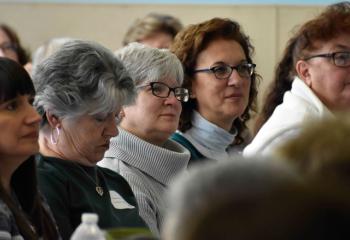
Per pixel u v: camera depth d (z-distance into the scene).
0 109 4.43
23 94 4.49
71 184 5.25
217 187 1.89
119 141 6.36
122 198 5.70
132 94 5.50
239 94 7.27
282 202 1.81
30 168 4.75
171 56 6.62
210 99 7.26
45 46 9.66
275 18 13.17
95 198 5.36
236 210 1.83
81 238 4.02
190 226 1.90
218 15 13.12
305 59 6.79
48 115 5.34
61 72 5.27
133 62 6.51
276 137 6.03
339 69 6.62
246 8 13.16
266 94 7.46
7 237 4.18
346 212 1.80
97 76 5.24
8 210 4.35
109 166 6.30
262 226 1.79
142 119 6.48
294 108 6.33
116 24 13.03
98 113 5.30
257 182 1.87
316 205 1.80
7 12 12.87
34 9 12.91
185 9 13.09
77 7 12.97
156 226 6.09
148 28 11.24
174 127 6.56
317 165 2.01
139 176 6.27
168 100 6.51
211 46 7.27
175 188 2.04
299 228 1.78
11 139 4.45
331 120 2.13
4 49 11.73
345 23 6.61
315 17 6.98
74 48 5.32
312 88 6.74
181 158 6.43
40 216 4.77
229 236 1.81
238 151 7.85
